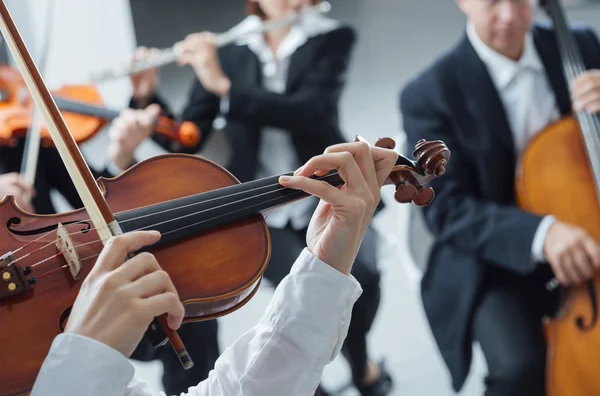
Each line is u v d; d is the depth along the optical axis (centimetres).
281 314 97
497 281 222
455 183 226
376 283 257
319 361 97
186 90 358
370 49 403
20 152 245
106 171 272
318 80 284
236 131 283
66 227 101
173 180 110
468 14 236
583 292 204
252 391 96
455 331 220
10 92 250
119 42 354
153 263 77
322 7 293
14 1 338
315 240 102
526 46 240
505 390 203
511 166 230
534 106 238
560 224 210
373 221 286
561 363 199
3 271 93
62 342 75
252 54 291
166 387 221
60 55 345
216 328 224
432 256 230
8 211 101
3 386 89
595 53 248
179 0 380
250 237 104
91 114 269
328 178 105
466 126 229
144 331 76
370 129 365
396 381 268
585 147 224
